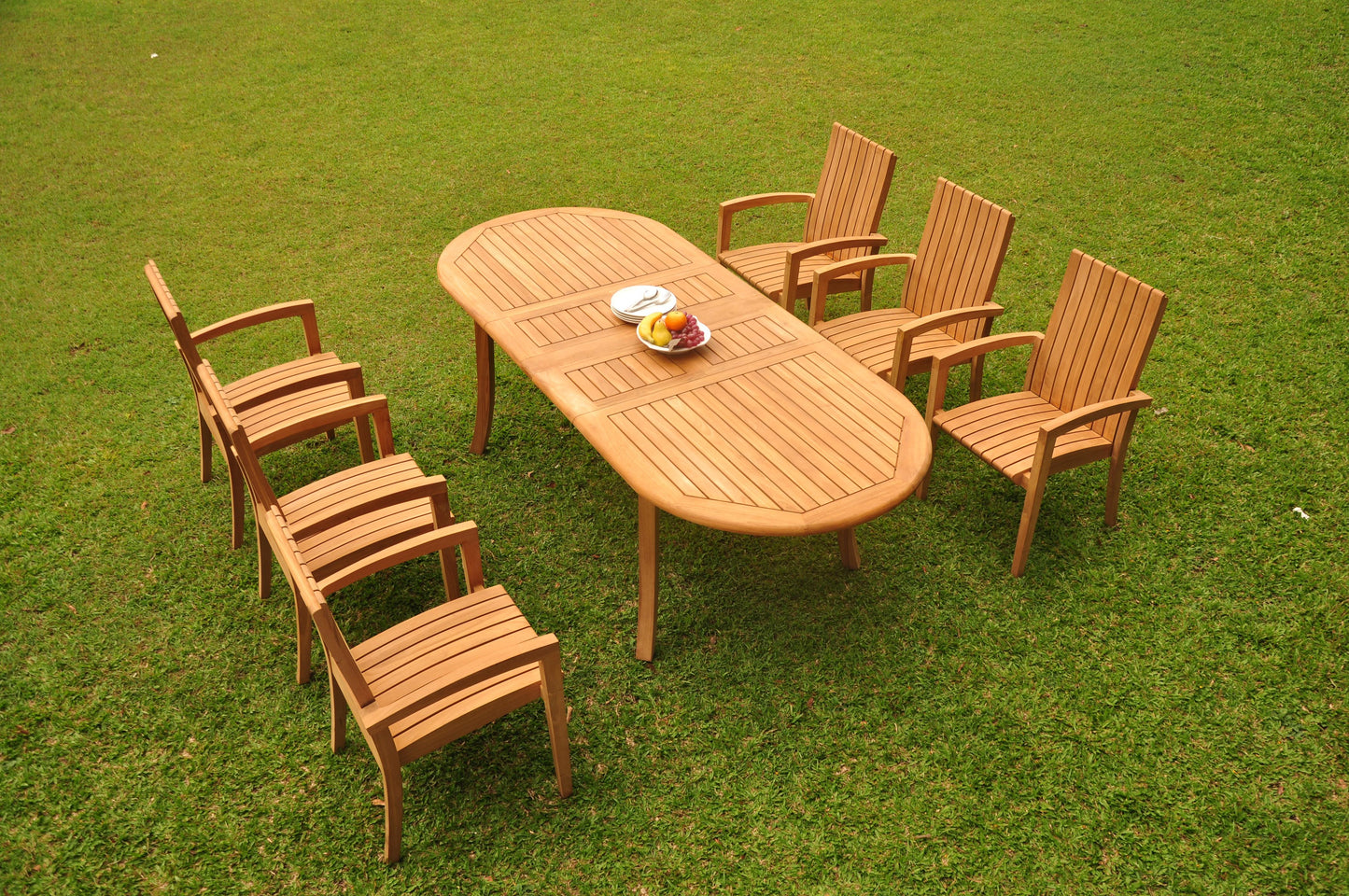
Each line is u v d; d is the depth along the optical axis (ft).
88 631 12.04
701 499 9.96
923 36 31.07
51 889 9.32
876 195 16.21
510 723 10.97
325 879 9.44
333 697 10.06
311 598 8.04
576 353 12.37
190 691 11.32
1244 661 11.51
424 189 22.89
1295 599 12.26
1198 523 13.47
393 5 34.65
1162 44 29.84
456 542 10.17
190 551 13.25
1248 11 31.81
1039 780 10.28
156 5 34.78
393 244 20.76
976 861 9.56
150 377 16.79
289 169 23.81
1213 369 16.42
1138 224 20.84
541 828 9.92
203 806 10.06
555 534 13.65
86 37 31.86
